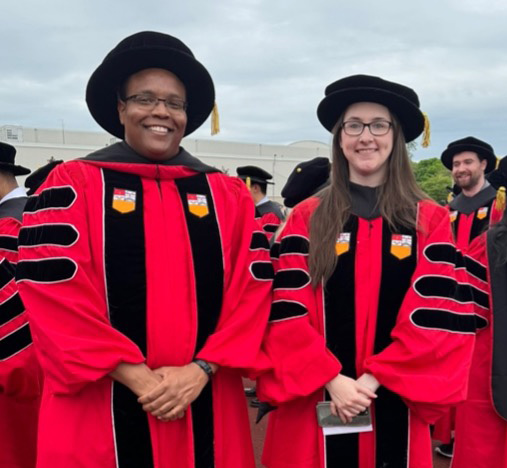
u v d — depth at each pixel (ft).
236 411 7.07
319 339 6.88
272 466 7.32
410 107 7.10
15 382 8.52
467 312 7.09
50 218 6.25
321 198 7.46
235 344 6.71
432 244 6.97
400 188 7.18
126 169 6.66
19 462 9.25
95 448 6.17
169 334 6.41
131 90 6.68
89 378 5.86
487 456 8.74
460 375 6.75
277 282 7.30
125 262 6.34
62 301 5.98
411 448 6.97
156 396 6.06
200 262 6.67
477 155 16.66
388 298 6.89
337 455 6.94
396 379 6.61
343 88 7.12
